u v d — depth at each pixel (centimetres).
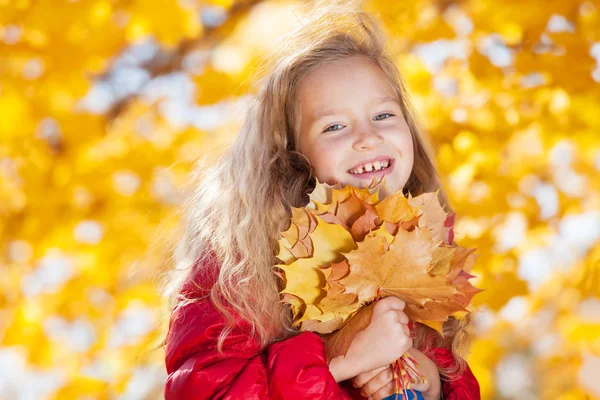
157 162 462
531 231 443
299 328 223
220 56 459
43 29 419
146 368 468
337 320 212
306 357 206
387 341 210
